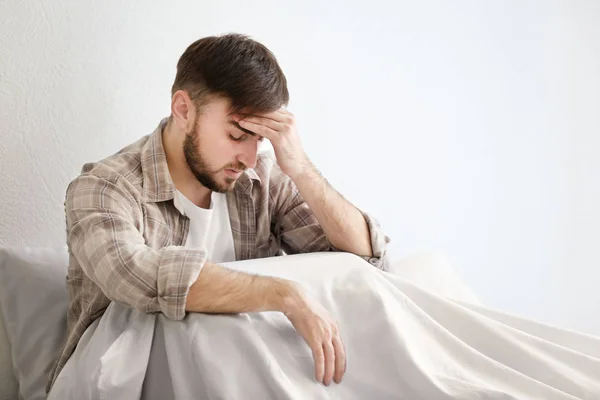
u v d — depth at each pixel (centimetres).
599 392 113
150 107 169
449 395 107
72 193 126
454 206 229
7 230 151
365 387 112
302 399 104
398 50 210
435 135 222
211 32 176
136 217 128
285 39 188
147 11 165
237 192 146
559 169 255
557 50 250
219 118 127
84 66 157
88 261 117
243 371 105
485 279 241
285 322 114
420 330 119
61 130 155
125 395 105
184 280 109
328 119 198
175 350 108
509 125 240
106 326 116
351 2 199
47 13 151
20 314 141
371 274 123
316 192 140
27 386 135
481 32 229
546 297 258
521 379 112
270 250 154
